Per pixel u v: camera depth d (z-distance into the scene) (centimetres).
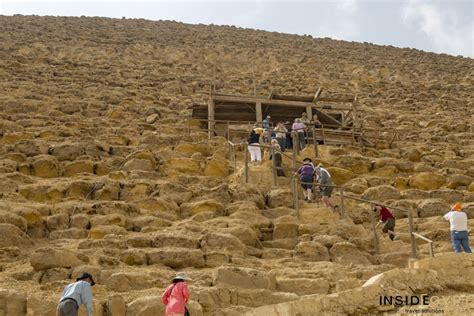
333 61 4772
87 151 1838
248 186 1593
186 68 3972
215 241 1240
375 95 3684
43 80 3077
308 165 1588
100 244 1216
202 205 1484
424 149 2297
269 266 1195
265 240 1379
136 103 2770
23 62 3475
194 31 5516
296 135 1873
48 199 1507
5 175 1571
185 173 1770
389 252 1355
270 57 4634
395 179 1866
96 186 1555
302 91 3566
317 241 1316
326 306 918
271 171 1700
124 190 1556
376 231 1457
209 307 972
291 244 1345
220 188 1572
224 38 5297
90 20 5441
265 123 1955
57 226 1345
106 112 2562
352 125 2517
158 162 1827
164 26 5659
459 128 2806
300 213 1462
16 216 1290
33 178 1628
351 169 1947
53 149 1822
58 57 3759
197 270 1139
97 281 1052
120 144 2023
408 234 1454
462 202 1767
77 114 2467
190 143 2008
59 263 1088
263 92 3447
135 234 1291
